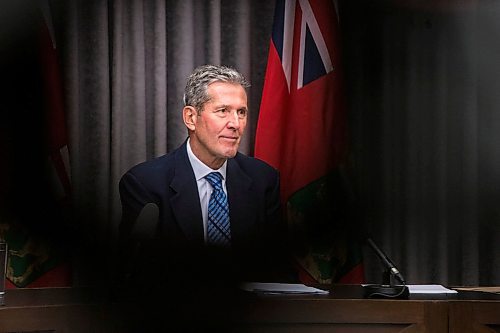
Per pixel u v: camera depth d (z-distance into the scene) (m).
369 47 7.61
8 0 6.64
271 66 6.70
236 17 7.16
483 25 7.67
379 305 3.77
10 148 6.61
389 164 7.57
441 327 3.76
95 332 3.65
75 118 6.83
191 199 5.58
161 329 3.70
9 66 6.64
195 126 5.63
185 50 7.00
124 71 6.92
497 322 3.77
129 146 6.93
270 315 3.74
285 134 6.75
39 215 6.60
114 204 6.85
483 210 7.64
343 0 7.58
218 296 3.75
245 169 5.83
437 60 7.63
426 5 7.68
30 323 3.54
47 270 6.61
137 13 6.89
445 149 7.58
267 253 5.87
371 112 7.58
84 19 6.91
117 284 4.14
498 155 7.64
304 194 6.78
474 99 7.59
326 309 3.77
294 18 6.76
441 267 7.54
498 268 7.60
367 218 7.35
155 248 4.55
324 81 6.76
